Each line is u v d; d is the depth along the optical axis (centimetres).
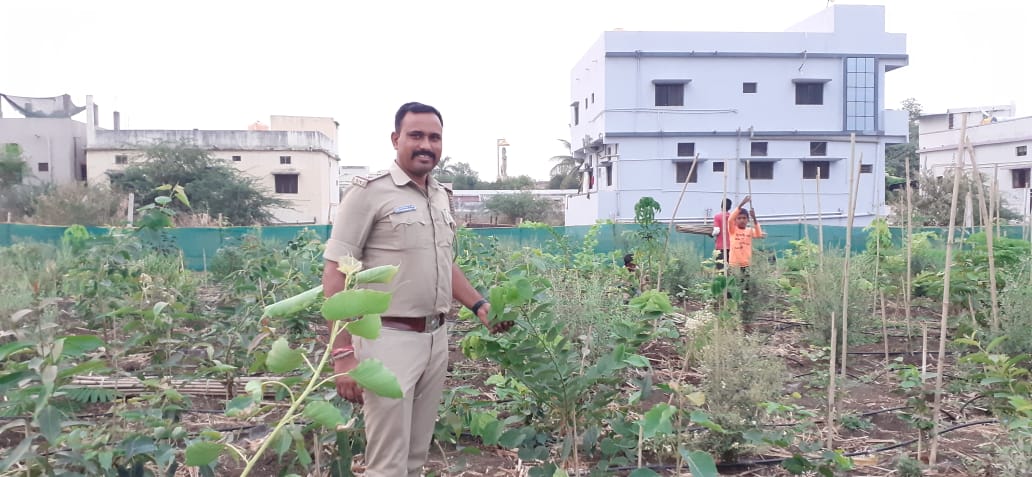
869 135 2970
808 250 1088
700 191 2958
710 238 1468
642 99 2939
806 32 2936
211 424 470
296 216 3697
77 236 671
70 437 270
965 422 499
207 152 3422
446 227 310
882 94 2977
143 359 560
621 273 927
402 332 294
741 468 416
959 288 680
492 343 345
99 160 3484
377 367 201
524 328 336
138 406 356
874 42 2955
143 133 3550
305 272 642
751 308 786
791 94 2956
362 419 339
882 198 2995
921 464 402
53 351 247
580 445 412
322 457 371
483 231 1748
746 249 931
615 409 405
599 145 3081
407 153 295
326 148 3866
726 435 404
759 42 2928
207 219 2138
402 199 294
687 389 374
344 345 277
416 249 294
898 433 491
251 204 3331
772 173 2969
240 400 222
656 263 997
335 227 292
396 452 293
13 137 3475
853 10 2950
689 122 2942
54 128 3516
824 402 557
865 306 746
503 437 344
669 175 2961
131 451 280
